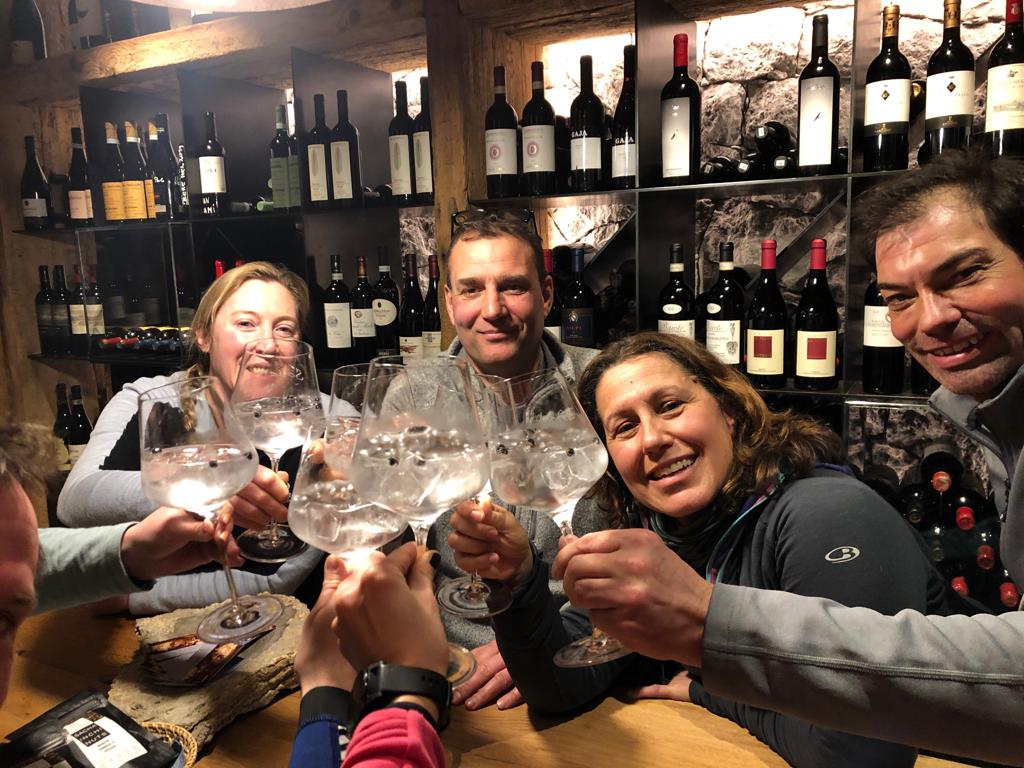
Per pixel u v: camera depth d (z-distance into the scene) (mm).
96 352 3301
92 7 3482
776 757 984
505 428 879
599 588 713
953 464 2205
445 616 1625
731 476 1200
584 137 2338
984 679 661
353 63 2846
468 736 1060
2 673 646
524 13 2281
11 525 662
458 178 2420
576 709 1120
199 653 1160
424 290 3088
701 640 717
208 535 1066
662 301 2268
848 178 1971
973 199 996
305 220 2695
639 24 2102
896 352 2020
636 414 1195
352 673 769
